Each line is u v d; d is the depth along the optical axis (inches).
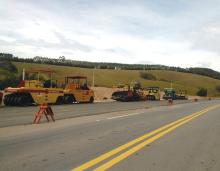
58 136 517.3
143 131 591.8
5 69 3491.6
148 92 2378.2
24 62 4945.9
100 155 374.3
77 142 462.6
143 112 1098.7
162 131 597.0
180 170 316.8
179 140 498.6
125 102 1897.1
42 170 306.5
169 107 1464.1
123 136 525.7
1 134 533.6
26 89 1278.3
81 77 1616.6
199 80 7613.2
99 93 2429.9
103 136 523.2
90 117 864.3
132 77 6279.5
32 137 504.1
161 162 347.6
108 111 1094.4
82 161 343.0
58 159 351.9
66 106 1320.1
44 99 1352.1
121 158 360.5
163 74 7578.7
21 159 351.3
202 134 570.9
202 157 377.1
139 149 417.1
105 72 6102.4
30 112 968.9
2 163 333.4
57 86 1515.7
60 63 6072.8
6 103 1274.6
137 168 319.0
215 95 6894.7
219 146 453.1
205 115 1010.1
